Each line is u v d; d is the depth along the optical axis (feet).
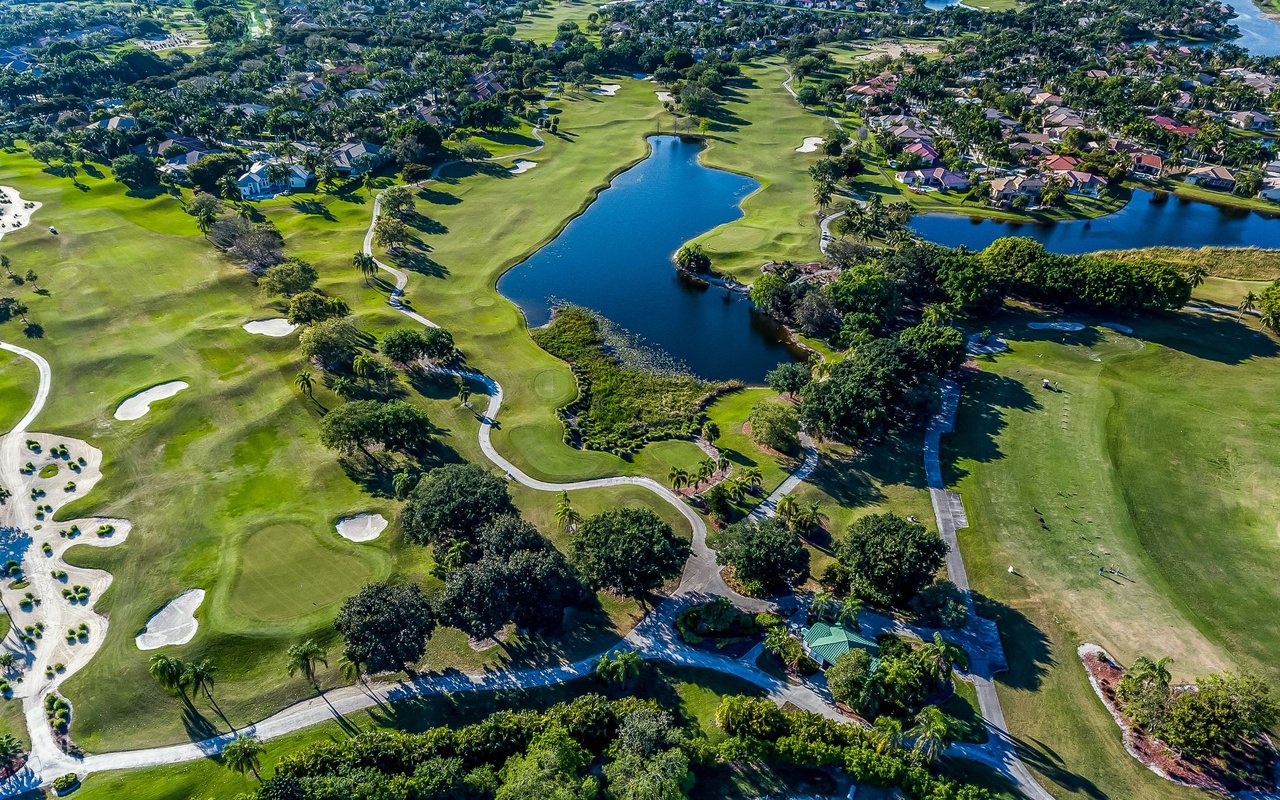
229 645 242.17
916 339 377.30
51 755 213.46
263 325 419.74
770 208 604.49
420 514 269.64
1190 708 202.80
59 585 265.34
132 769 209.77
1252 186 606.96
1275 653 237.45
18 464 318.04
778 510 291.58
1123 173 636.07
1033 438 338.54
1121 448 329.72
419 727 221.46
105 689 229.86
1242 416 346.95
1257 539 280.51
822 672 236.63
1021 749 212.02
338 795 185.37
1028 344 413.59
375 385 374.22
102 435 335.67
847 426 334.03
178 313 426.51
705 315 465.88
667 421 366.63
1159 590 261.85
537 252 539.29
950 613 243.60
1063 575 269.23
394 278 487.61
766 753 205.26
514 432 352.28
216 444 332.60
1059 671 234.58
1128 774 205.77
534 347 427.74
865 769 198.70
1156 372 383.86
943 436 343.26
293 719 223.71
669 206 618.85
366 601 233.76
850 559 257.34
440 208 595.47
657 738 202.28
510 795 181.47
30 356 384.68
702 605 260.62
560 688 234.17
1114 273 427.74
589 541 256.11
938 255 458.50
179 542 282.36
